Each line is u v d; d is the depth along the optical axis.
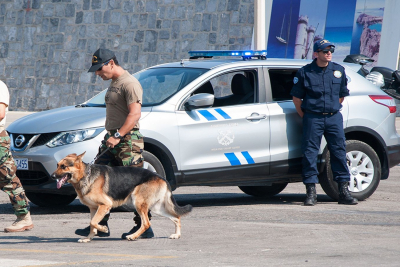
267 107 31.44
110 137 22.81
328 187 33.00
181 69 31.64
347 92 32.09
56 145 27.61
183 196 35.91
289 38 78.69
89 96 88.88
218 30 81.44
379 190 37.94
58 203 31.67
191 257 19.14
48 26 91.94
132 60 86.12
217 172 29.91
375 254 19.56
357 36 75.06
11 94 93.62
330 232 24.00
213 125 29.84
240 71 31.47
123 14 87.19
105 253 19.95
